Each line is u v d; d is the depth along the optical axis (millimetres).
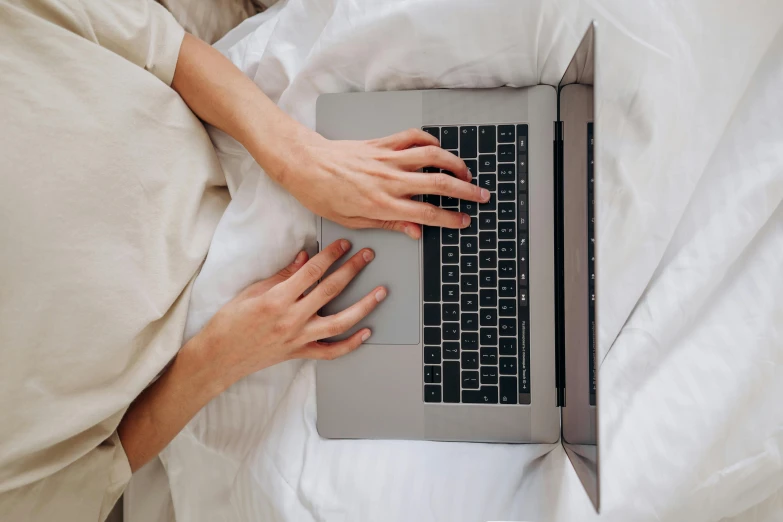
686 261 623
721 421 592
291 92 686
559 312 622
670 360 619
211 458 729
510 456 645
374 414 655
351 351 651
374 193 610
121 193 596
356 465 650
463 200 630
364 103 646
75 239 573
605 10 608
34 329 562
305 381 695
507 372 637
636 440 606
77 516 636
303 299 621
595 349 458
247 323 617
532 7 616
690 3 602
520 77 657
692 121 617
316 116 653
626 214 634
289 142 630
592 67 468
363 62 667
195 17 747
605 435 614
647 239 632
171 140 634
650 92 615
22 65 561
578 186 528
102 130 585
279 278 671
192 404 655
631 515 597
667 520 595
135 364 623
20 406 568
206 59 654
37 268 557
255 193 676
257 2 818
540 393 634
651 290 634
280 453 671
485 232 630
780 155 605
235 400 715
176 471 738
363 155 620
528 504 629
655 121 617
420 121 640
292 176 627
